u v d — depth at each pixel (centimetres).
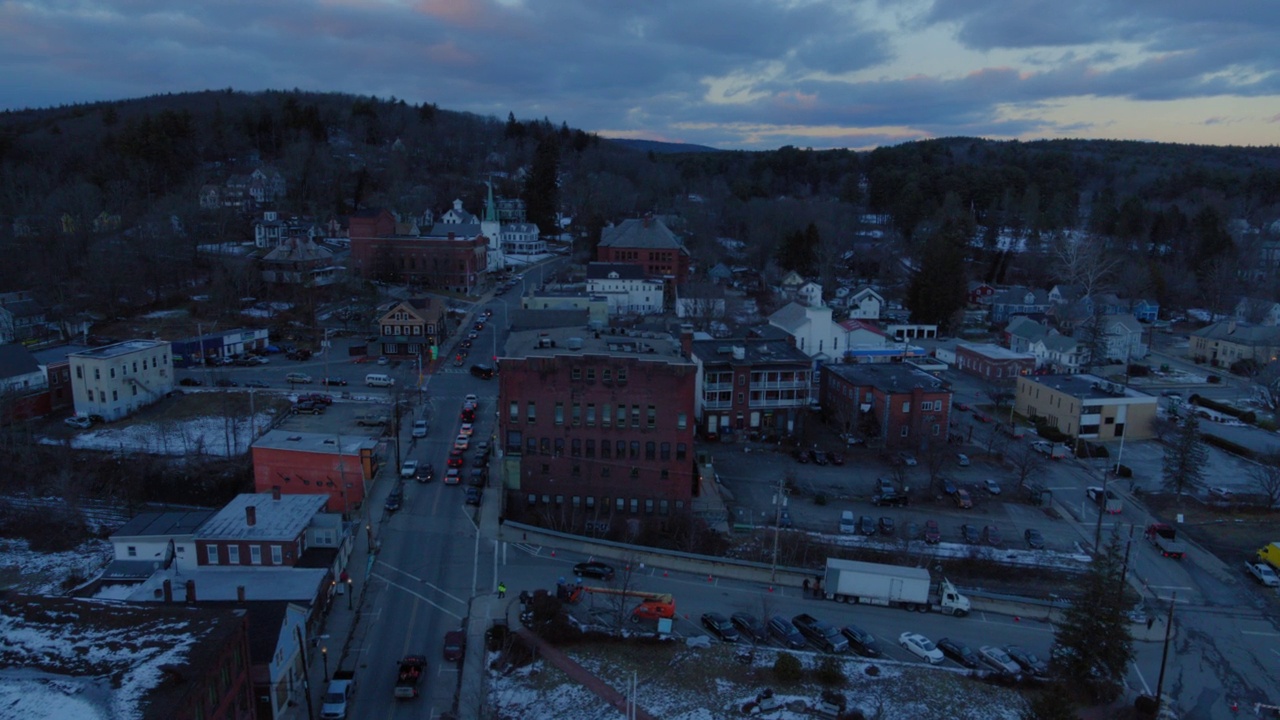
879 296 15725
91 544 6719
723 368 8981
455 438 8488
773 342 9875
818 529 6969
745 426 9175
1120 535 7088
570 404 6950
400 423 8850
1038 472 8306
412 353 11650
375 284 15150
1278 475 7912
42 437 8088
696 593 5750
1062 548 6806
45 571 6256
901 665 4944
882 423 9050
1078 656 4756
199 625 3712
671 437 6950
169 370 9494
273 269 14200
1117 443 9475
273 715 4159
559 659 4872
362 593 5550
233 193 19338
